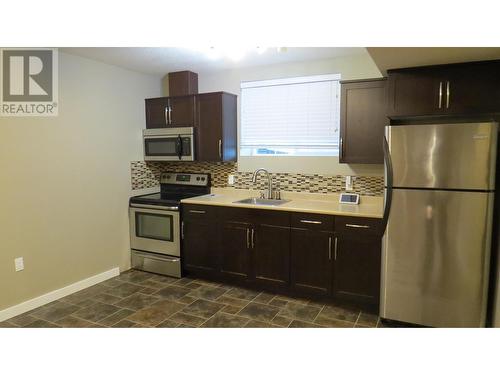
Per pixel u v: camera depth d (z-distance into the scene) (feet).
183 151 13.23
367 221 9.61
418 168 8.31
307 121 12.42
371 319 9.51
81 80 11.49
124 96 13.19
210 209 12.00
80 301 10.69
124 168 13.30
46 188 10.53
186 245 12.56
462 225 8.06
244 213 11.39
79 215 11.58
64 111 10.98
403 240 8.64
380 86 10.18
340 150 10.84
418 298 8.66
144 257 13.32
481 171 7.80
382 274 9.03
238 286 11.85
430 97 8.86
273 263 11.07
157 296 11.05
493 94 8.30
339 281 10.13
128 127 13.42
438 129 8.05
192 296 11.04
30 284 10.16
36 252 10.30
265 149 13.23
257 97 13.19
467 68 8.47
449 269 8.29
